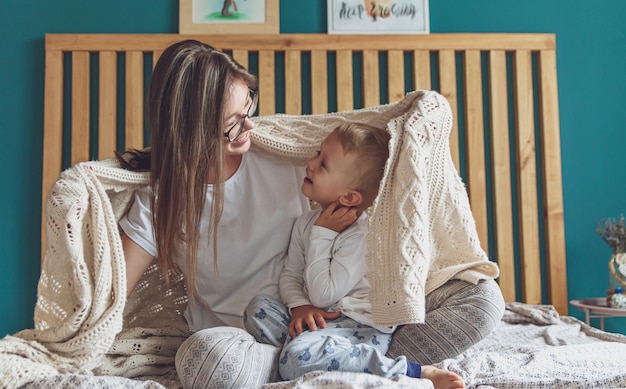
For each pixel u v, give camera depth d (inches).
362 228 45.8
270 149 50.9
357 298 44.3
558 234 92.0
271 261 48.7
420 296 39.9
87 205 40.8
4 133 90.7
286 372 37.7
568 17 95.8
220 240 48.3
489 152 94.4
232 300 48.4
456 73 94.7
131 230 46.2
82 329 38.7
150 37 90.7
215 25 92.1
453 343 41.2
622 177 94.8
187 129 44.0
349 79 91.7
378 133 47.5
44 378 34.8
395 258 40.6
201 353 36.4
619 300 82.2
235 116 45.1
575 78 95.7
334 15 93.0
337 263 44.0
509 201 91.9
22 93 91.2
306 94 93.8
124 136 92.2
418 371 36.7
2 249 89.3
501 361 40.8
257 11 92.6
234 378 36.0
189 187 43.9
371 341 41.7
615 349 44.4
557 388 35.8
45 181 88.4
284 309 44.3
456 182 47.5
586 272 94.2
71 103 91.5
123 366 43.5
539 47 93.4
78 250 39.1
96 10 92.6
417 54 92.4
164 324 50.5
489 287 43.4
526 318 72.1
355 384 30.8
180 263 48.4
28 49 91.7
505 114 92.9
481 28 94.9
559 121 95.3
